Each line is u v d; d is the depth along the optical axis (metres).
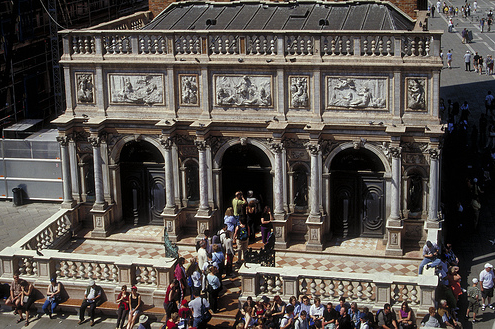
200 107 30.92
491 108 47.59
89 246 31.89
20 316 27.61
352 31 28.86
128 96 31.38
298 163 30.55
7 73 43.03
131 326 26.30
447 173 39.38
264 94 30.16
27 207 37.50
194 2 36.25
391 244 29.78
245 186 31.98
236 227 30.25
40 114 47.03
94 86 31.69
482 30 75.25
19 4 44.72
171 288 26.08
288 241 31.17
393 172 29.33
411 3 35.06
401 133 28.61
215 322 26.36
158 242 31.81
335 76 29.31
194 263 27.11
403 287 25.88
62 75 49.38
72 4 49.41
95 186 32.12
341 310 24.36
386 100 29.11
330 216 31.27
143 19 36.75
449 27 75.62
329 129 29.73
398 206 29.56
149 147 32.25
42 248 30.70
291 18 33.56
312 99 29.78
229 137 30.92
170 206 31.66
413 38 28.42
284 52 29.58
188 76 30.66
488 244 32.25
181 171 31.80
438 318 24.92
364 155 30.25
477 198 33.31
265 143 30.70
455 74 59.28
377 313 24.78
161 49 30.75
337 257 30.11
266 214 30.77
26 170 37.81
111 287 27.72
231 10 35.28
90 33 30.97
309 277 26.38
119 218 32.97
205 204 31.41
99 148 31.83
